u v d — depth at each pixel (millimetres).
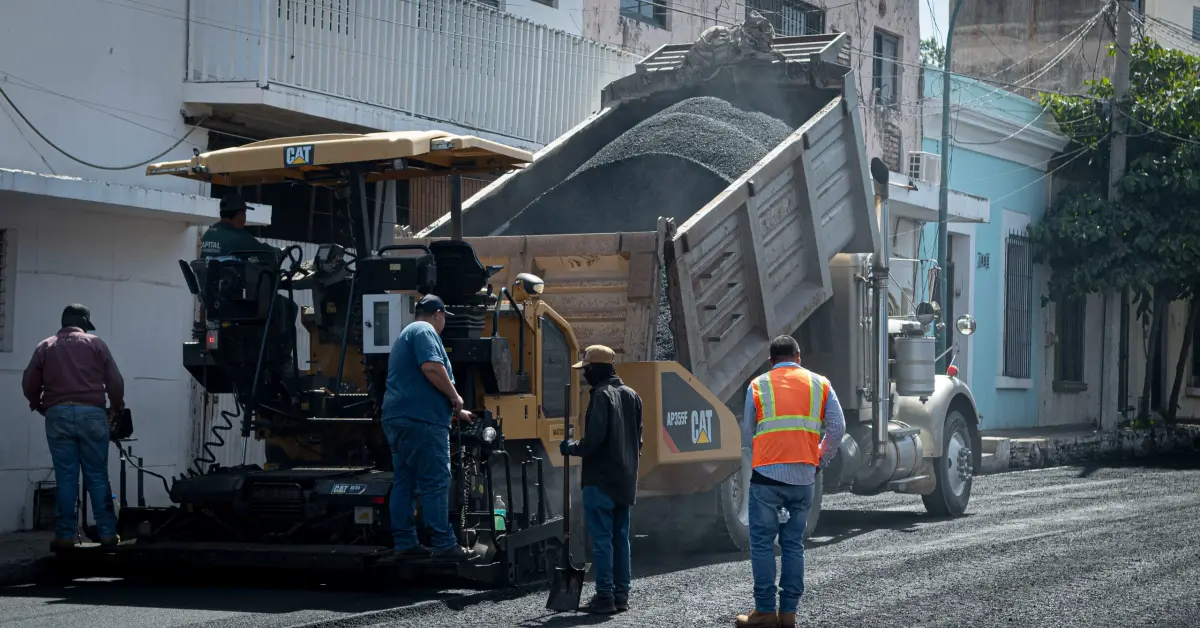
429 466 8398
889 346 13930
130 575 9633
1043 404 27172
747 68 13516
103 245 12547
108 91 12836
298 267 9438
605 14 19266
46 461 12039
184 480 9133
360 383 9719
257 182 10219
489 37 16406
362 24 14703
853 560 10453
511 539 8852
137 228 12883
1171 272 24906
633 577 9750
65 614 8039
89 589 9078
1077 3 28734
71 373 9750
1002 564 10102
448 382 8367
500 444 8883
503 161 9797
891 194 20250
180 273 13352
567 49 17594
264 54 13352
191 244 13469
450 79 15836
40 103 12250
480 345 8828
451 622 7820
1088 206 25906
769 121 12906
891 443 13188
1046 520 13234
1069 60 28844
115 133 12914
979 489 16938
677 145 12383
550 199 12555
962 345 24594
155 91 13281
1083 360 28578
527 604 8453
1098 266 25328
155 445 13062
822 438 8305
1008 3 29500
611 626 7789
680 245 10367
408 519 8445
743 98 13617
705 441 10438
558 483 9727
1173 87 26281
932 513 14094
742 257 11312
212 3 13711
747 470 11430
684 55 14125
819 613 8164
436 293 8984
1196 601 8508
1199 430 28141
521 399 9305
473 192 16031
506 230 12430
